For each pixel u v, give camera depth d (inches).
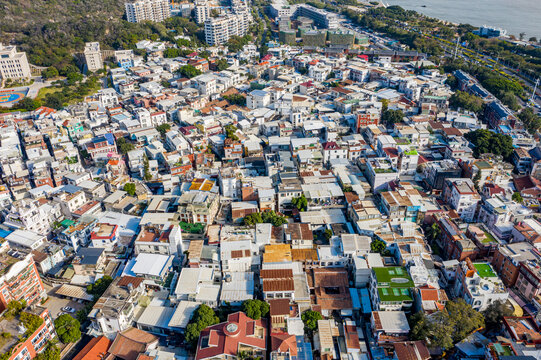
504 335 4955.7
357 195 7288.4
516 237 6343.5
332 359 4913.9
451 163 7824.8
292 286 5438.0
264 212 6993.1
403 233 6378.0
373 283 5595.5
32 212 6825.8
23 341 4628.4
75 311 5753.0
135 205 7495.1
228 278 5767.7
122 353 4938.5
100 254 6314.0
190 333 4968.0
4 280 5290.4
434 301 5182.1
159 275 5718.5
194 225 6806.1
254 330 4926.2
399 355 4635.8
